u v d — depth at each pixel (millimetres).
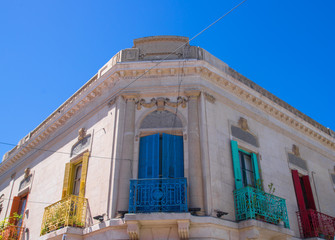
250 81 14484
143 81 12266
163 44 13250
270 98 15109
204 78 12398
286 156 14188
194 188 10086
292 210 12805
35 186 15172
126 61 12836
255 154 12758
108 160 11109
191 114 11438
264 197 10727
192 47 13008
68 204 10898
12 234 14047
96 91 13469
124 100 12086
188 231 9125
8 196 17469
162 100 11805
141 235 9406
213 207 9938
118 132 11336
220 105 12422
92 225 10539
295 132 15586
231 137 12109
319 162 16141
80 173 12805
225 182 10836
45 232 11359
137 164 10828
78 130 13766
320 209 14195
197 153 10734
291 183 13602
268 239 10609
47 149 15602
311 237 12172
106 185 10633
